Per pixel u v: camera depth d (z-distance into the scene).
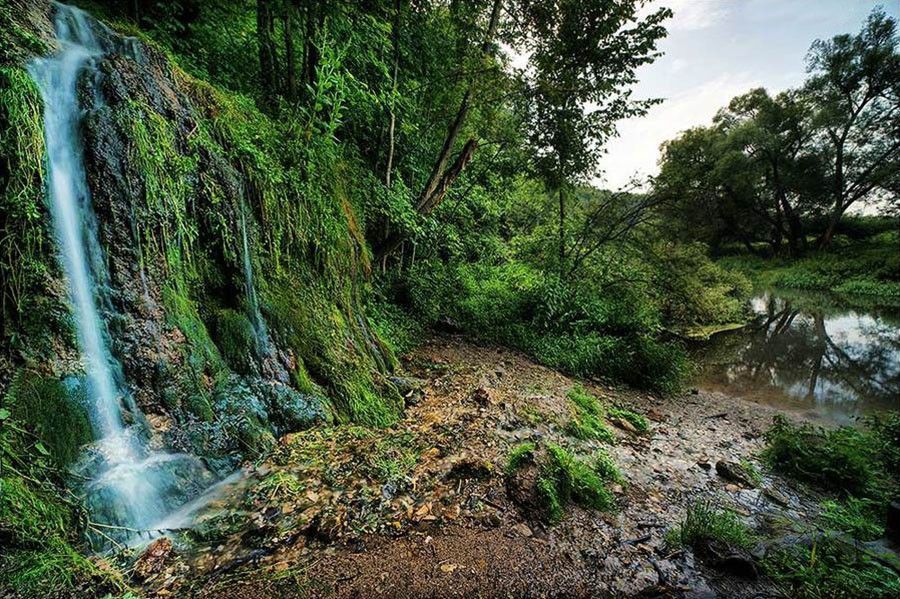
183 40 5.92
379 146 8.52
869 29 27.89
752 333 16.53
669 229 13.07
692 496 4.54
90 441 2.98
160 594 2.46
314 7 6.23
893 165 29.86
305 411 4.45
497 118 9.38
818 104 31.42
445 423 4.98
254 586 2.55
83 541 2.66
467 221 13.47
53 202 3.03
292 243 5.03
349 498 3.43
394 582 2.70
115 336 3.29
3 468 2.50
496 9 8.32
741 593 2.95
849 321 19.03
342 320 5.61
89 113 3.30
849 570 3.19
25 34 3.06
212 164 4.13
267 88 6.69
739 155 31.64
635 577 3.01
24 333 2.82
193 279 3.99
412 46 8.37
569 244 12.88
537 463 3.98
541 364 9.25
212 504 3.27
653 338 11.20
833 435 6.31
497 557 3.02
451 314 10.66
